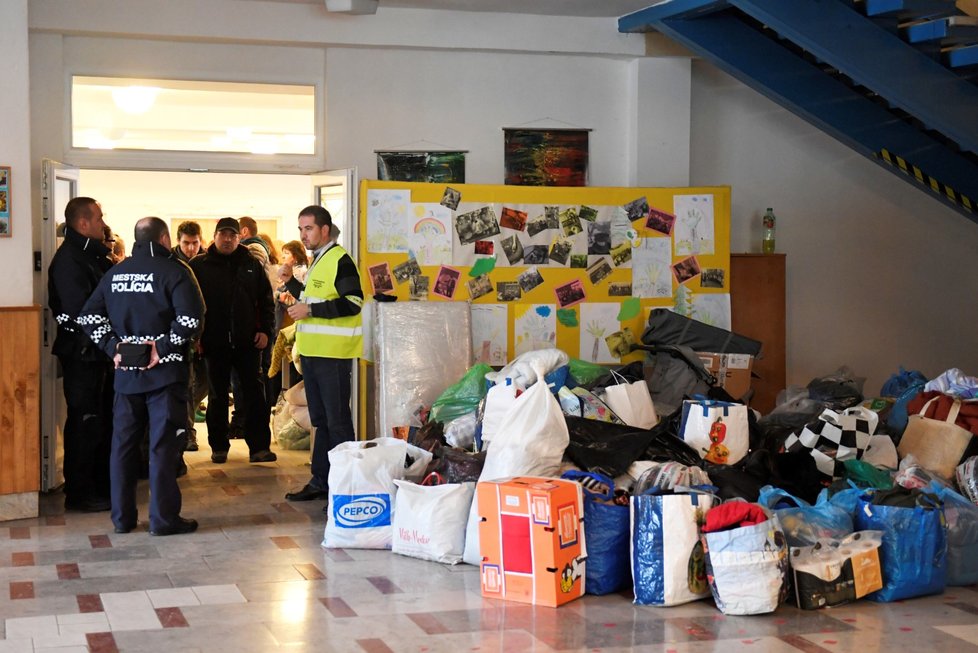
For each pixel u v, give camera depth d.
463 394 6.01
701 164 7.86
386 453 5.11
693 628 3.97
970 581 4.61
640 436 5.08
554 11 7.12
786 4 5.88
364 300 6.63
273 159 6.99
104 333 5.30
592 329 7.14
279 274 9.00
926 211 8.34
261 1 6.79
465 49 7.18
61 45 6.61
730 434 5.23
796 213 8.08
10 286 5.66
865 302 8.27
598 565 4.39
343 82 7.06
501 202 6.97
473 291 6.93
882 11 5.87
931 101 6.12
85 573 4.61
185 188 11.91
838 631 3.95
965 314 8.47
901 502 4.45
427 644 3.76
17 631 3.84
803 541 4.36
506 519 4.29
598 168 7.52
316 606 4.18
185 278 5.30
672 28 6.96
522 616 4.09
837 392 6.45
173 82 6.82
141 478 6.75
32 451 5.64
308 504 6.04
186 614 4.06
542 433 4.80
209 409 7.30
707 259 7.32
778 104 7.93
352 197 6.73
